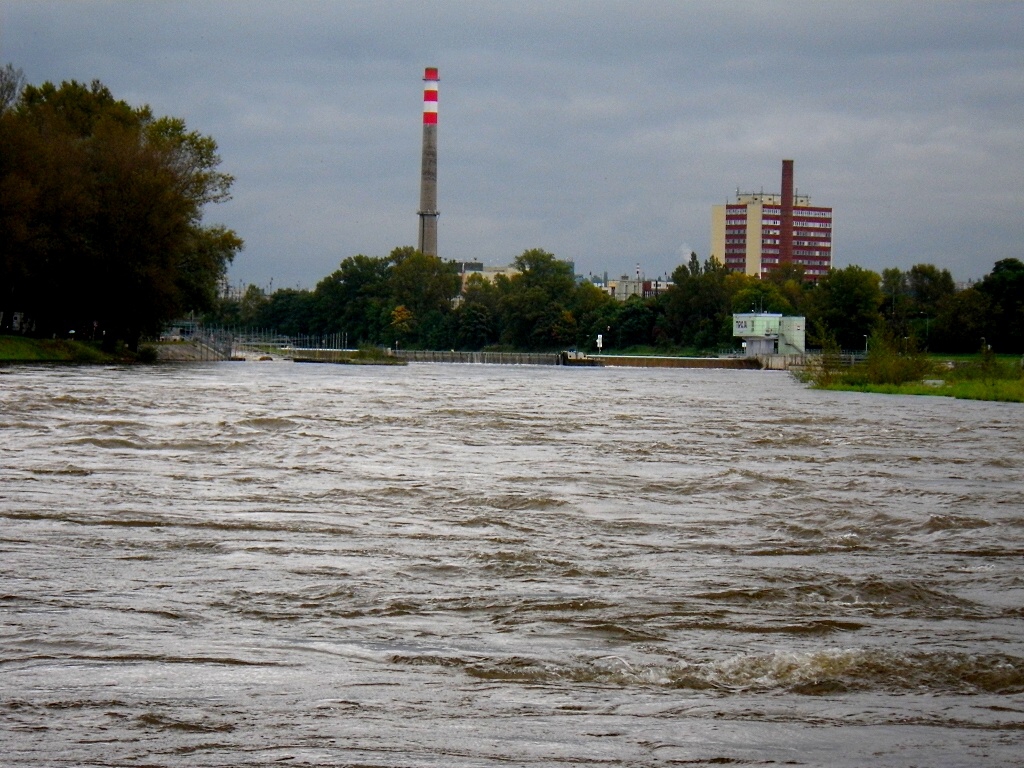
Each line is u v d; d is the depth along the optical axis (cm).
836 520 2739
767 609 1819
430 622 1698
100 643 1552
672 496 3094
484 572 2055
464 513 2714
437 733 1245
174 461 3562
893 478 3644
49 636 1576
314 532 2414
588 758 1184
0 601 1758
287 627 1658
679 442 4725
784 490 3269
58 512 2552
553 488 3178
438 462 3756
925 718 1326
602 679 1449
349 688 1390
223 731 1237
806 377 13100
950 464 4106
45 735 1212
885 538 2522
